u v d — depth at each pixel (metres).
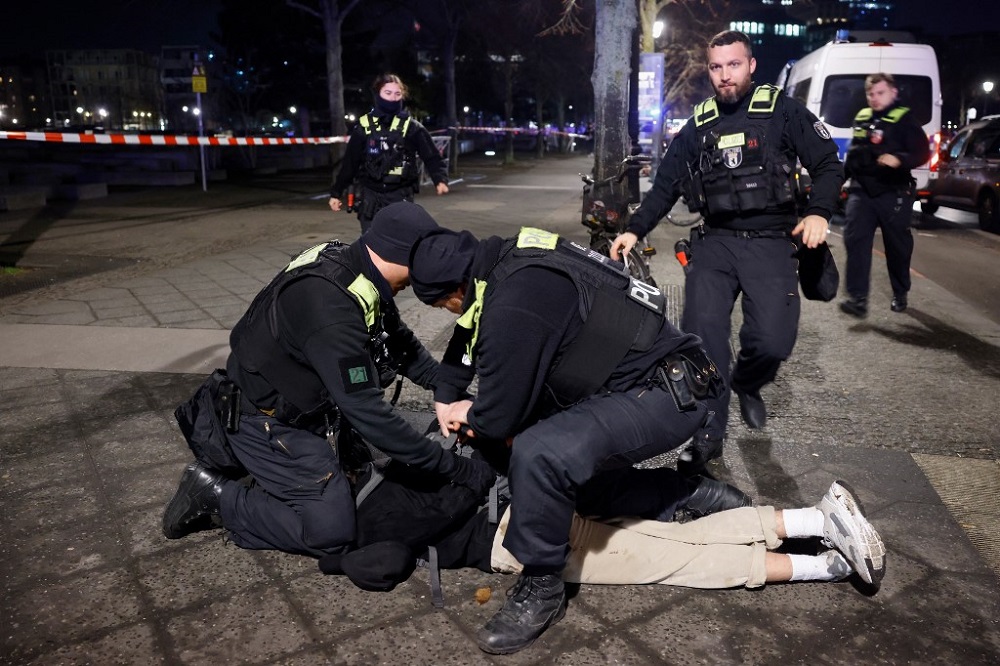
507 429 2.10
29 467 3.26
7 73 172.38
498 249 2.13
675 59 26.06
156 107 136.00
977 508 2.97
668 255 8.92
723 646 2.19
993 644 2.20
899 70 11.84
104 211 13.51
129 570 2.54
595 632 2.25
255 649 2.17
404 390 4.21
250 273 7.59
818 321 5.80
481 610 2.35
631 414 2.16
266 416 2.48
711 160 3.19
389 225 2.22
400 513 2.46
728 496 2.64
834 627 2.27
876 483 3.17
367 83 47.31
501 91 52.00
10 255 8.67
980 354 4.99
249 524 2.59
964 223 12.43
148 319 5.70
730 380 3.55
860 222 5.74
